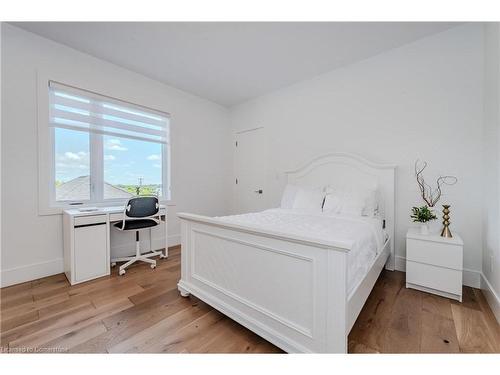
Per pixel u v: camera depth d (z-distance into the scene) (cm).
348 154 280
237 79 325
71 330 148
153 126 331
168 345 134
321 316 111
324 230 178
